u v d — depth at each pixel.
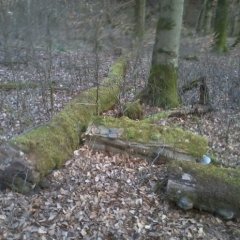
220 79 9.88
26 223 4.09
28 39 12.75
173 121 7.28
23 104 7.11
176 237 4.14
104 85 7.67
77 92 8.43
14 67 10.53
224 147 6.35
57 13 15.14
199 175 4.50
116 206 4.52
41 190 4.68
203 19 20.97
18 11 14.09
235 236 4.21
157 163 5.40
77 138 5.57
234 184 4.42
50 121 5.48
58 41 13.69
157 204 4.62
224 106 8.34
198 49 14.52
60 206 4.43
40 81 8.25
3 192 4.52
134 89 8.79
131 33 15.84
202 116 7.73
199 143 5.39
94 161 5.35
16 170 4.50
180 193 4.46
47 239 3.92
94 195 4.68
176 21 7.71
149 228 4.24
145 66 10.98
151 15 21.42
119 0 16.56
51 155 4.82
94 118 5.72
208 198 4.40
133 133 5.46
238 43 17.02
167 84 7.96
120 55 12.81
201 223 4.38
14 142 4.64
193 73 10.20
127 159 5.45
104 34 13.56
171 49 7.86
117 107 7.43
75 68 10.48
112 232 4.13
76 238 3.99
